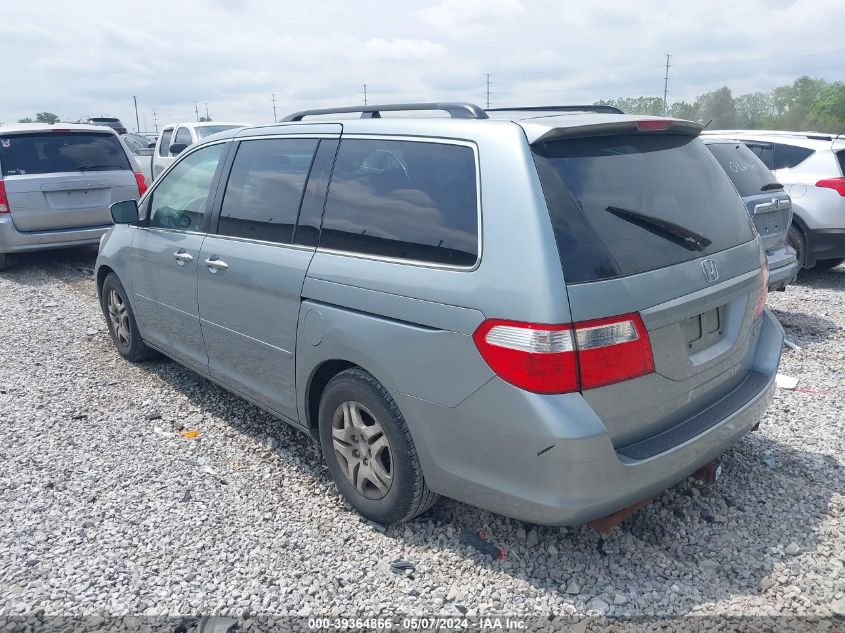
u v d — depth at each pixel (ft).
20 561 10.60
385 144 11.15
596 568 10.32
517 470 9.05
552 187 9.13
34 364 19.49
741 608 9.43
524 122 9.82
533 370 8.63
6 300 27.07
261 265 12.63
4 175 29.84
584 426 8.59
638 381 9.20
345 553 10.78
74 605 9.64
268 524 11.58
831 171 28.40
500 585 10.00
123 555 10.75
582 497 8.78
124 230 18.01
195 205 15.15
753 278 11.27
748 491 12.26
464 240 9.57
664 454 9.31
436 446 9.93
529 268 8.77
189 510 12.00
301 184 12.39
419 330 9.80
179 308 15.60
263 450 14.24
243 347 13.64
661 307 9.30
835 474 12.75
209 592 9.91
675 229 9.96
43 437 14.85
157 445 14.48
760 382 11.42
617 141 10.26
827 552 10.55
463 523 11.48
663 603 9.57
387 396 10.55
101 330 22.68
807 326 22.52
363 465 11.35
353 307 10.77
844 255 28.58
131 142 86.07
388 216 10.71
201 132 49.49
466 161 9.91
